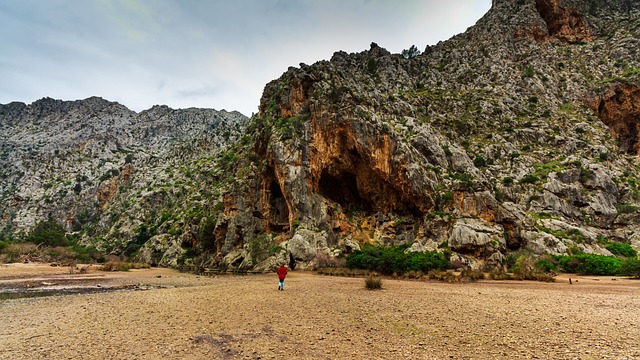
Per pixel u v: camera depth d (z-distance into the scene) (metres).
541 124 91.62
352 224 67.81
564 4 130.12
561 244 55.78
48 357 11.05
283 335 13.57
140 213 130.00
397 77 118.94
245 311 19.17
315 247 60.28
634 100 96.44
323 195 71.44
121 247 114.88
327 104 70.38
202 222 87.56
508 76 111.81
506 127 91.94
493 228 55.75
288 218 71.88
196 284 37.72
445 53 134.50
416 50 151.88
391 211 68.31
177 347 11.97
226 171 107.88
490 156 84.25
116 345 12.36
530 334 13.27
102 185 187.00
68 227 164.50
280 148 69.19
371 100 76.94
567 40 126.19
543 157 83.31
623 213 70.56
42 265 69.62
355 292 28.11
